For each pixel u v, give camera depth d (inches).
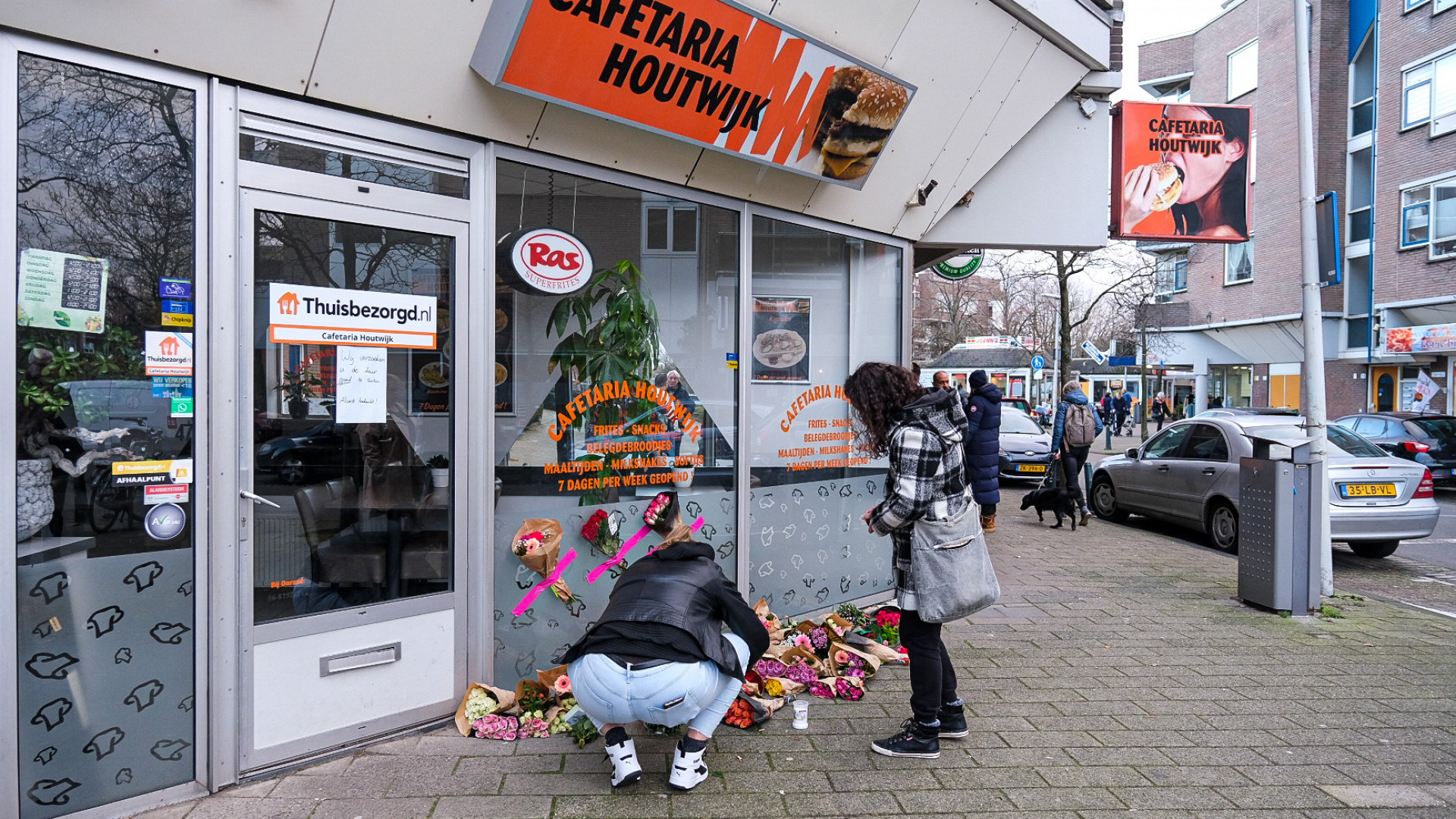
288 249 126.9
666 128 158.9
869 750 142.8
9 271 104.2
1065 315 667.4
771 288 205.8
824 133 184.2
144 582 115.4
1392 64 926.4
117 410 112.7
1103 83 259.9
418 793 123.4
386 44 127.0
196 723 120.2
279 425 127.3
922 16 189.5
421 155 140.1
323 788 124.1
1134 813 122.1
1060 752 143.4
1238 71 1179.9
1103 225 271.3
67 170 108.1
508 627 158.1
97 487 111.5
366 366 136.3
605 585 172.9
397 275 139.1
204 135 118.0
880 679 179.8
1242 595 249.8
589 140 157.9
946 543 134.7
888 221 231.8
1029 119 244.2
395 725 141.3
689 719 122.3
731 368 195.5
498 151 149.0
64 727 110.1
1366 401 987.3
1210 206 301.4
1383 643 209.9
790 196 200.4
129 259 113.0
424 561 144.8
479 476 149.3
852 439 232.1
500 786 126.1
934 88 206.7
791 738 147.9
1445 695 172.9
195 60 114.6
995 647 205.2
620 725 127.4
